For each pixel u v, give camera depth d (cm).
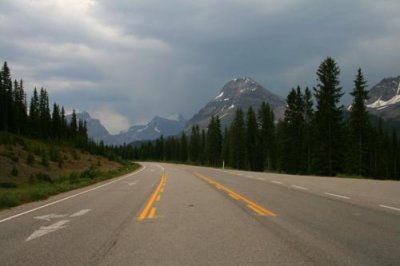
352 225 1142
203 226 1151
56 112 13012
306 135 7838
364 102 6625
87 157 9869
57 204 1827
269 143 10825
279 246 890
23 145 7388
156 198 1956
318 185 2584
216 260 777
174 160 18762
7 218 1405
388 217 1273
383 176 8881
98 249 891
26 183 4234
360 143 6512
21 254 855
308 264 744
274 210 1464
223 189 2405
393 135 10144
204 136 16450
